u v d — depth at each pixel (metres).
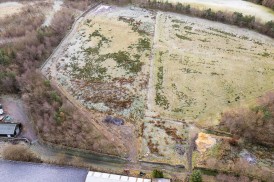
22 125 47.00
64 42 64.00
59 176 37.91
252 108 46.94
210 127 45.66
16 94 52.88
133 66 57.31
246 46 62.31
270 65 57.50
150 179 37.47
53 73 56.19
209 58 59.09
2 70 53.53
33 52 58.38
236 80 54.09
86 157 41.88
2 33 64.25
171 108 49.00
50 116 45.59
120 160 41.31
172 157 41.62
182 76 54.97
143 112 48.38
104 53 60.69
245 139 43.56
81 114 47.81
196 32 66.38
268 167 40.34
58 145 43.09
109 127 45.88
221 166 39.75
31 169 38.88
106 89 52.66
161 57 59.34
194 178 35.97
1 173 38.34
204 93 51.59
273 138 43.19
